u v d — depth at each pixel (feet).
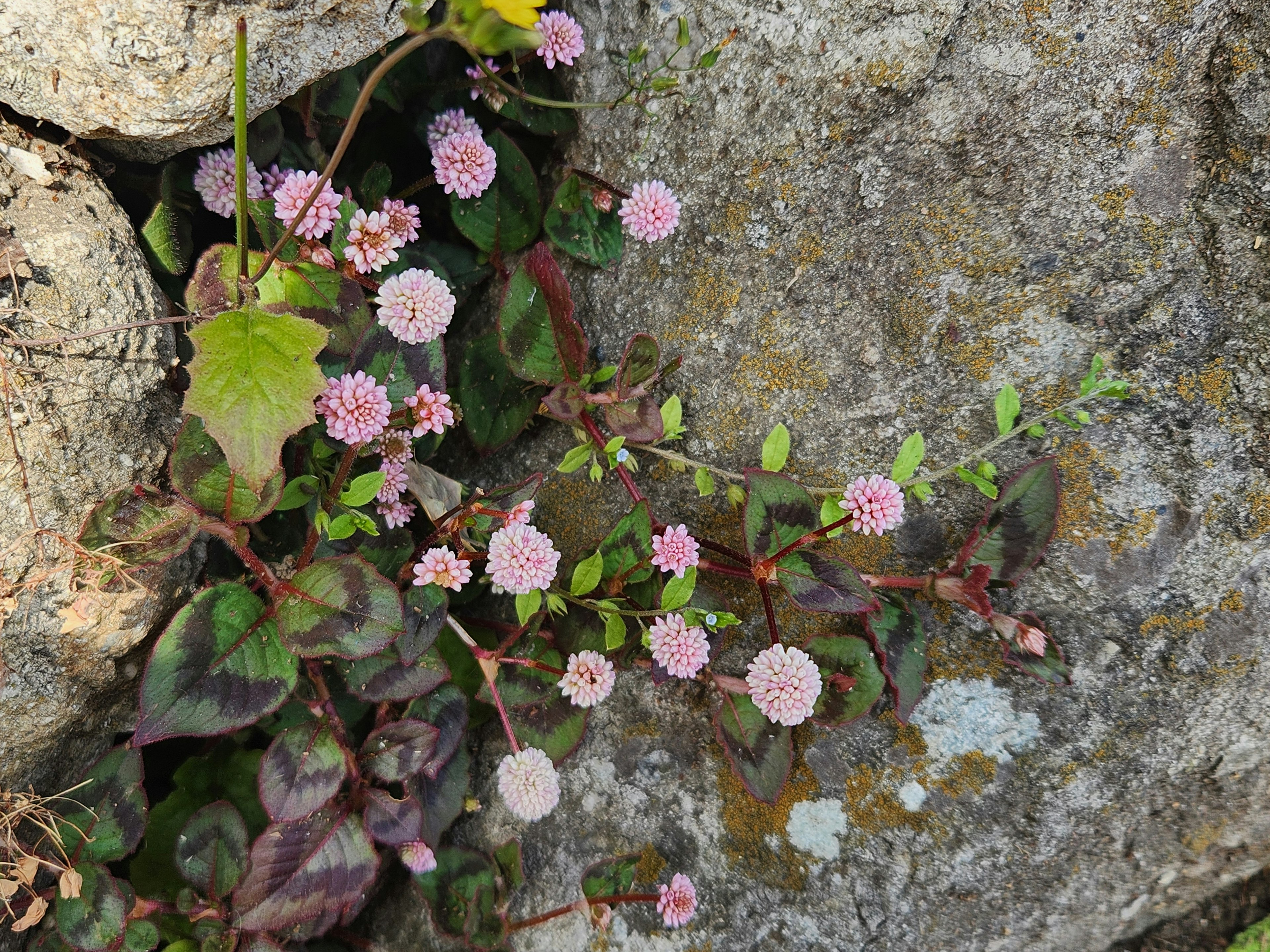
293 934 0.59
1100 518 0.58
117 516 0.52
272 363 0.50
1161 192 0.56
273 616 0.54
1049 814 0.60
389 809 0.58
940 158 0.58
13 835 0.54
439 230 0.67
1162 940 0.66
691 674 0.56
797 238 0.61
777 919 0.62
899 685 0.58
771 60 0.59
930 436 0.59
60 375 0.52
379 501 0.59
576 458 0.60
